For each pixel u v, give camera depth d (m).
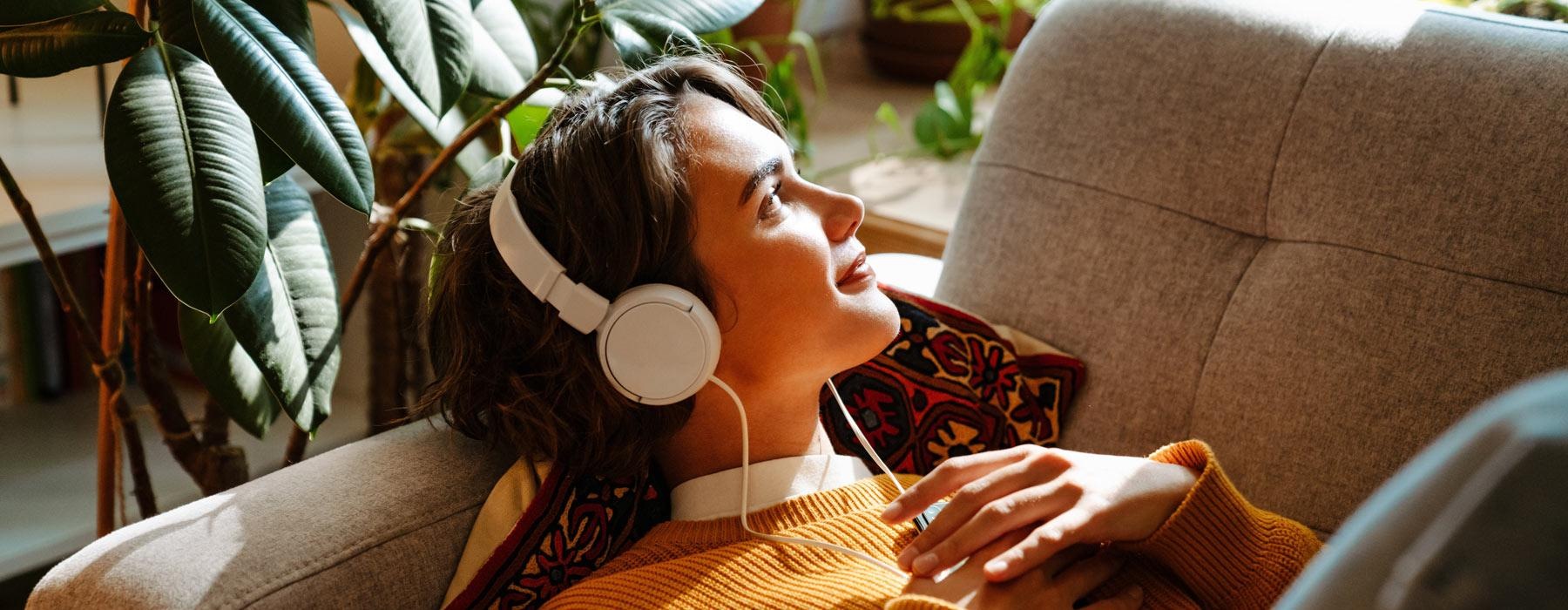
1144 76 1.06
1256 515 0.86
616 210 0.83
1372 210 0.94
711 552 0.85
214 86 0.80
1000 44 1.97
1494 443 0.32
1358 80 0.97
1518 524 0.31
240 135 0.79
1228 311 1.00
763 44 1.89
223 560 0.77
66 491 1.41
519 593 0.86
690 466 0.94
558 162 0.85
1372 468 0.92
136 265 1.01
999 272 1.11
